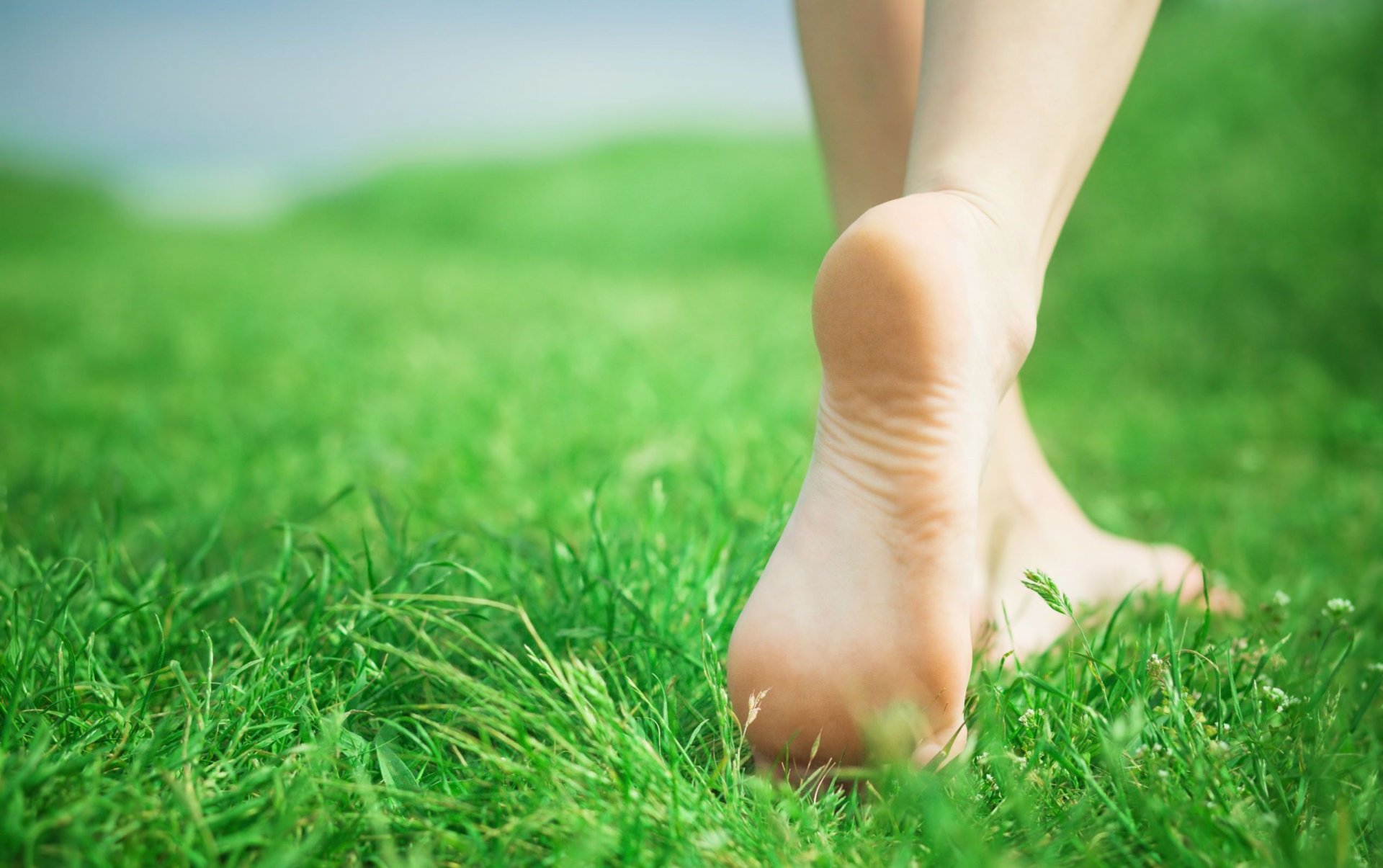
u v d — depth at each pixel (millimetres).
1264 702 654
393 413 1440
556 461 1165
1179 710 622
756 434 1212
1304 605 835
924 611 597
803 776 623
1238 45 2629
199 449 1326
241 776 605
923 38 642
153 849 550
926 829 584
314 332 2244
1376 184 2113
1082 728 635
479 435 1279
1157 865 563
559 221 5023
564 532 973
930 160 626
